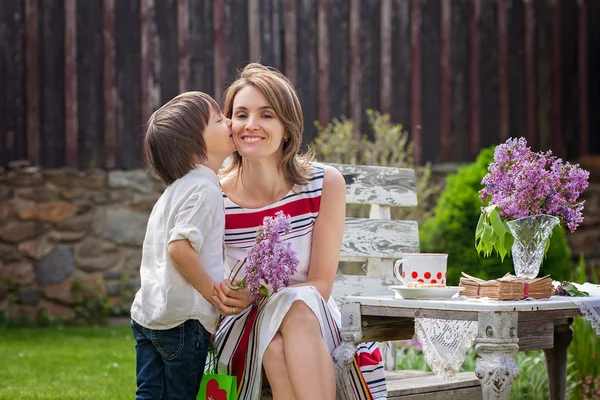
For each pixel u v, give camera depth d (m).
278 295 3.32
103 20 9.54
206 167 3.48
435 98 10.48
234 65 9.88
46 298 9.29
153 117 3.52
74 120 9.45
